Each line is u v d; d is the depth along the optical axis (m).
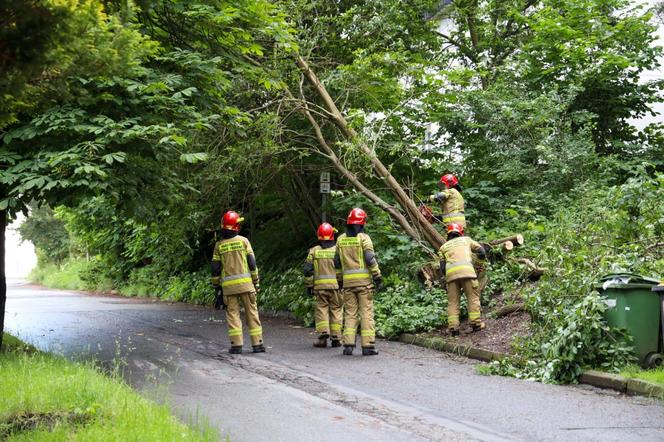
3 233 8.96
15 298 23.53
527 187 14.45
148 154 8.73
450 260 10.78
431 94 14.75
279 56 13.26
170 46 10.16
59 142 8.24
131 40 4.96
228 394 7.26
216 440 5.02
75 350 10.25
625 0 16.19
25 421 5.18
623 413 6.44
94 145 7.84
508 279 12.04
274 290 16.91
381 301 12.62
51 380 6.17
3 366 6.99
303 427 5.89
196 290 20.92
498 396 7.25
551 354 8.18
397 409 6.64
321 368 8.98
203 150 13.09
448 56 18.34
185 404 6.72
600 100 16.03
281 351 10.53
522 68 15.95
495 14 18.91
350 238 10.26
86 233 26.55
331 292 11.02
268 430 5.77
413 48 17.77
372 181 15.51
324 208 14.38
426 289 12.48
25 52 4.37
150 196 9.00
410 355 10.06
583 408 6.66
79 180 7.77
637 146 15.72
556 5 16.66
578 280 8.78
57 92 5.07
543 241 11.75
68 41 4.51
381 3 15.89
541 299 9.15
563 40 15.87
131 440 4.68
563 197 13.51
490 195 15.09
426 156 15.88
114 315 16.28
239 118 10.60
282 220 20.95
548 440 5.56
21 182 7.69
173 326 13.86
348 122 14.51
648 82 16.23
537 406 6.76
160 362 9.30
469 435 5.71
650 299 7.96
